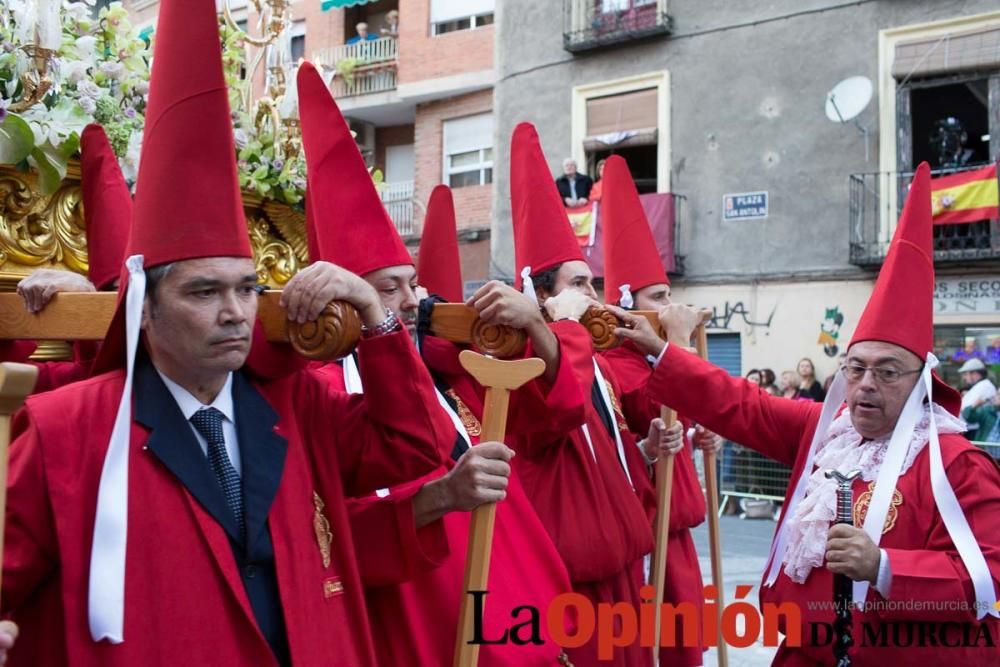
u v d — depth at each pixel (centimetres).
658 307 442
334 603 195
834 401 286
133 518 173
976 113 1312
